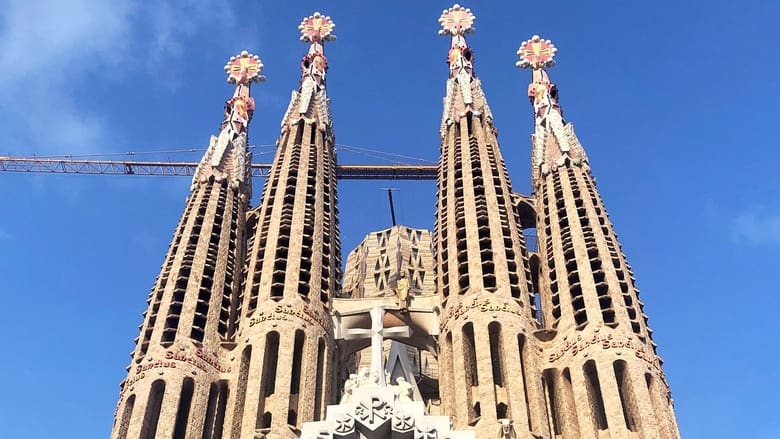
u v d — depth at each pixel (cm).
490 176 8462
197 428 6456
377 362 6431
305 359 6981
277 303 7231
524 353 6975
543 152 8825
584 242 7631
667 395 6706
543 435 6438
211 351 7019
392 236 10750
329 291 7712
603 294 7256
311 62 10269
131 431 6244
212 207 8256
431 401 8056
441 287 7738
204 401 6656
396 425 5531
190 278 7450
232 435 6538
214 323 7256
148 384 6550
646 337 6944
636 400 6412
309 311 7288
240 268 8150
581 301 7219
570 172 8456
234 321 7575
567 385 6838
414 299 7706
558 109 9425
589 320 6969
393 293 9831
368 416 5578
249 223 8788
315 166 8825
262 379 6769
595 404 6688
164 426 6309
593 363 6738
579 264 7438
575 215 7919
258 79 10125
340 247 8756
